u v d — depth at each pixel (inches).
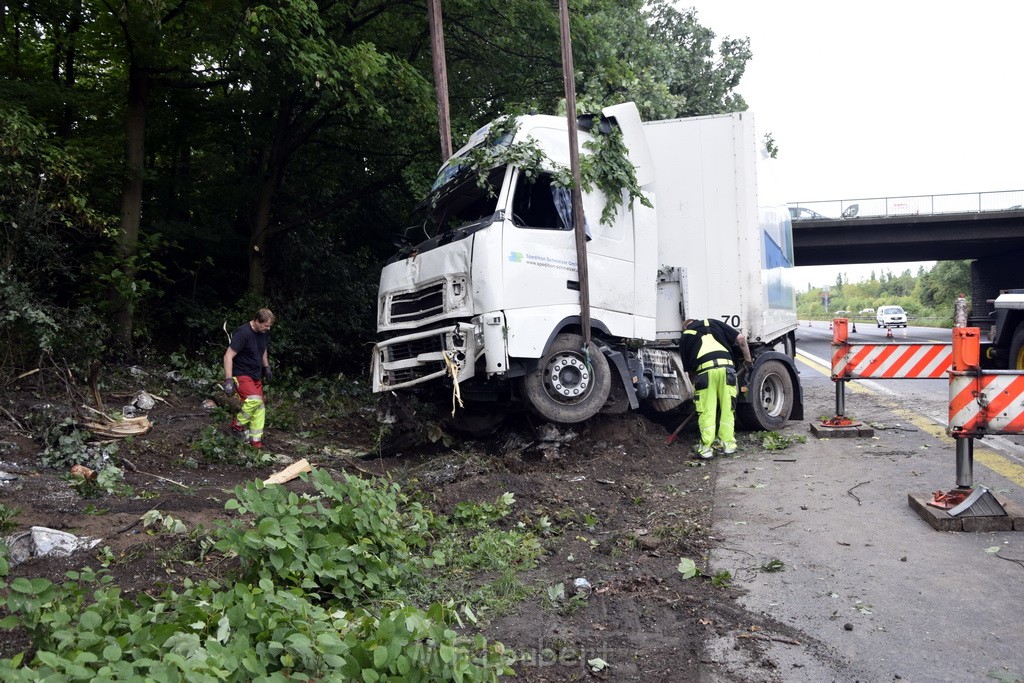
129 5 414.6
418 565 195.8
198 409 393.7
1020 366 406.6
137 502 236.2
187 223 538.6
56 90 442.3
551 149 324.8
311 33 443.2
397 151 556.1
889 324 1475.1
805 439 351.3
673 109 809.5
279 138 549.0
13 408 309.7
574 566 202.1
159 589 170.2
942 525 216.1
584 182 327.6
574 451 315.0
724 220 362.9
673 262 366.6
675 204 366.9
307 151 609.6
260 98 522.0
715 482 281.9
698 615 169.8
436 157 537.0
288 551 159.2
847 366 362.9
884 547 205.3
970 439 226.2
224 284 595.8
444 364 309.9
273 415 394.9
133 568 182.4
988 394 220.8
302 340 556.1
